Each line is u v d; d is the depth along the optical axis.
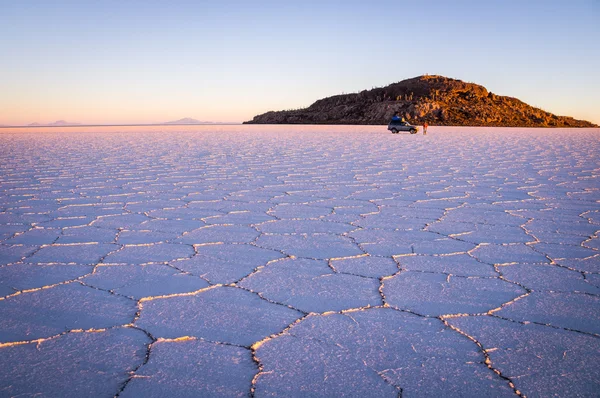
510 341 2.04
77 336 2.09
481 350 1.96
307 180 7.66
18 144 19.09
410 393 1.64
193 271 3.03
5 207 5.26
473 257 3.34
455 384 1.70
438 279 2.87
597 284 2.78
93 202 5.59
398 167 9.73
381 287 2.73
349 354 1.92
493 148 16.33
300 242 3.77
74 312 2.36
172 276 2.93
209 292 2.65
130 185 7.03
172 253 3.45
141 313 2.35
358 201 5.69
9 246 3.63
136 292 2.65
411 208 5.23
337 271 3.03
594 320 2.27
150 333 2.12
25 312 2.37
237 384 1.70
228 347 1.99
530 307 2.43
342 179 7.79
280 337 2.08
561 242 3.75
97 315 2.33
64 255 3.39
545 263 3.20
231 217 4.74
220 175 8.31
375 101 143.00
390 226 4.34
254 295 2.61
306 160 11.40
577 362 1.87
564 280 2.85
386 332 2.13
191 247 3.62
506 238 3.88
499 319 2.28
